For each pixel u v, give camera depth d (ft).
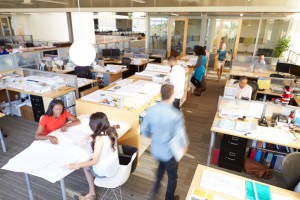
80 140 7.99
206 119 15.47
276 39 26.13
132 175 9.62
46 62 18.12
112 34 45.80
